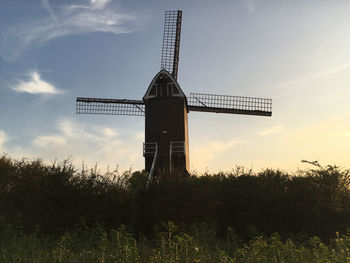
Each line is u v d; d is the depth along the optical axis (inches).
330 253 377.7
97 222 620.1
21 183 681.0
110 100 1449.3
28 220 623.5
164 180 741.3
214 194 707.4
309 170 754.8
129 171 737.6
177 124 1261.1
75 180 703.1
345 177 727.7
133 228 663.8
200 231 611.8
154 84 1305.4
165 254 354.6
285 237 658.8
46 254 377.7
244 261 365.1
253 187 714.2
